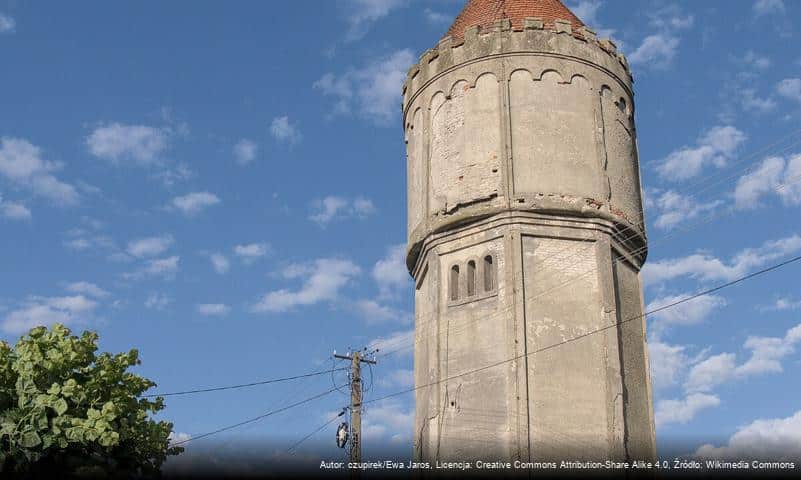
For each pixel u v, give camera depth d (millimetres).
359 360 42500
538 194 41281
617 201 42469
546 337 39406
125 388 27125
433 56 45781
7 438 24266
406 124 47250
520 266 40188
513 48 43812
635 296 42531
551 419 38188
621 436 38312
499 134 42469
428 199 43469
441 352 40750
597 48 44906
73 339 26141
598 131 43094
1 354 25406
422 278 44250
